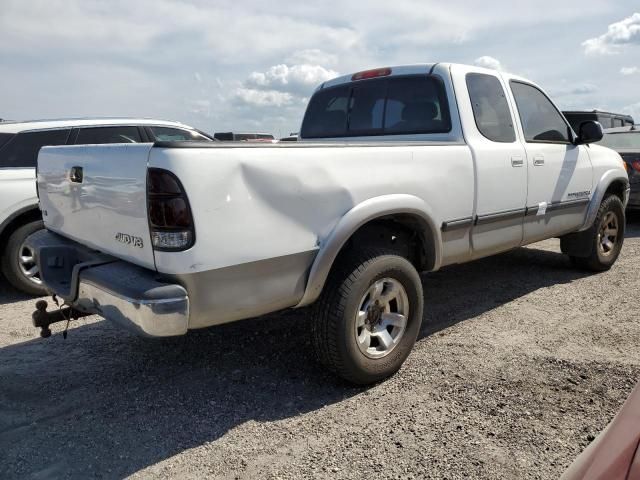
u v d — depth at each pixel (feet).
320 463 8.66
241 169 8.73
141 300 8.25
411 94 14.37
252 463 8.72
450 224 12.50
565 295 16.96
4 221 17.48
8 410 10.52
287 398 10.78
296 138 18.19
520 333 13.78
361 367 10.69
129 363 12.57
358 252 10.73
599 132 16.61
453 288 17.90
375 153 10.77
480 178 13.20
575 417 9.72
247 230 8.88
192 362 12.53
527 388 10.81
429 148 11.98
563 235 19.07
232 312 9.13
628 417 4.89
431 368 11.85
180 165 8.14
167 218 8.21
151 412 10.36
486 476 8.20
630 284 18.10
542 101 16.61
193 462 8.79
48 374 12.04
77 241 11.07
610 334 13.55
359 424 9.75
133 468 8.67
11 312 16.69
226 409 10.41
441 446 8.99
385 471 8.41
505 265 20.83
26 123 18.58
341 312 10.24
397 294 11.33
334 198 10.04
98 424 9.97
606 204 18.80
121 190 9.04
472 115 13.61
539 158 15.34
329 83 16.69
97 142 19.83
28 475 8.53
